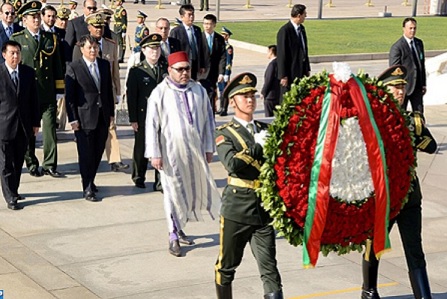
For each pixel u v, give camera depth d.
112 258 10.85
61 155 15.84
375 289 9.31
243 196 8.55
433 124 19.41
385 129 8.27
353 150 8.04
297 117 8.06
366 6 57.31
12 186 12.77
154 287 9.94
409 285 10.05
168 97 10.88
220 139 8.61
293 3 58.47
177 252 10.93
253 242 8.66
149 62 13.39
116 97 15.76
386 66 30.89
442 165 15.61
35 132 13.00
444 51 33.72
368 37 38.75
